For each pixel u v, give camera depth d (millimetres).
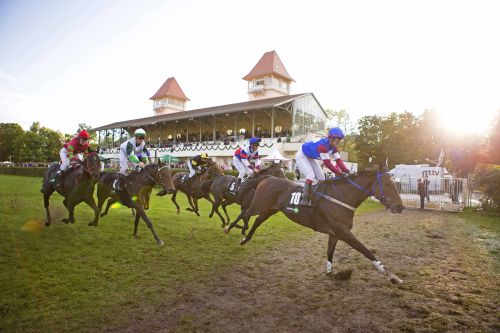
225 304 3775
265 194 5699
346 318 3463
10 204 10258
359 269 5242
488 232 8703
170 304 3721
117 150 40344
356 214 12242
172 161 30000
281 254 6062
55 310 3436
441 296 4105
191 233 7414
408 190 16594
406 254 6270
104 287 4109
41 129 53094
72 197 6680
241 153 8070
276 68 40469
